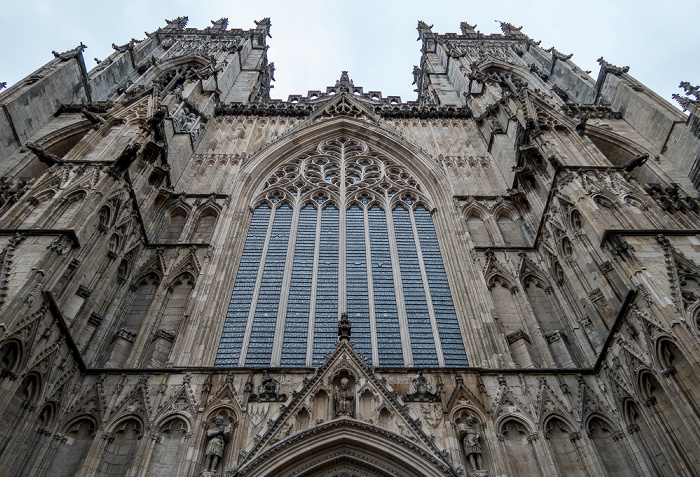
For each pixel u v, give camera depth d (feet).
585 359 81.76
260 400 70.69
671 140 128.98
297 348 88.02
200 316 88.17
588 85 173.58
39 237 71.56
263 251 109.81
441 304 98.94
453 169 133.28
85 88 163.53
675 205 106.93
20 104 129.90
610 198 84.33
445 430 67.26
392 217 122.42
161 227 109.09
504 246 105.81
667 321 63.82
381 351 88.28
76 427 67.67
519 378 75.41
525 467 65.77
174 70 211.20
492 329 86.89
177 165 121.80
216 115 159.33
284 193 128.47
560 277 94.68
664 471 63.26
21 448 61.05
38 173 127.13
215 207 115.03
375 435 65.41
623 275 72.69
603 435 70.08
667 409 64.54
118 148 98.43
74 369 71.87
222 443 65.05
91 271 79.30
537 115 118.73
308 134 148.46
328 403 70.03
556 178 94.89
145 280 96.12
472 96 164.96
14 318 60.54
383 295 100.27
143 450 64.85
